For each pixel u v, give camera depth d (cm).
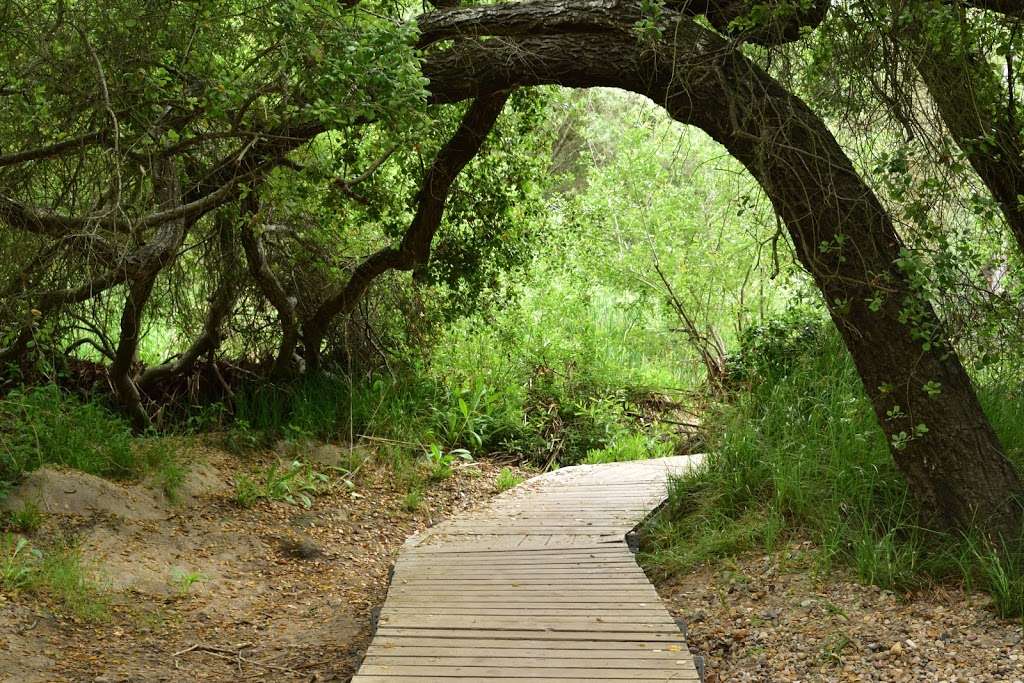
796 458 784
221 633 678
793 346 1159
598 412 1352
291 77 640
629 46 689
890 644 559
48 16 616
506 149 1139
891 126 632
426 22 756
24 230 680
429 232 1079
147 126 646
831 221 642
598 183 1464
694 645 600
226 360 1259
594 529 809
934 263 600
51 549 724
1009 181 668
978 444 643
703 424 1213
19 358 1007
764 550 713
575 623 581
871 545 643
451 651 535
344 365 1275
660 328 1627
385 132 791
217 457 1019
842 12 596
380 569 875
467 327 1405
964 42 586
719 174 1395
